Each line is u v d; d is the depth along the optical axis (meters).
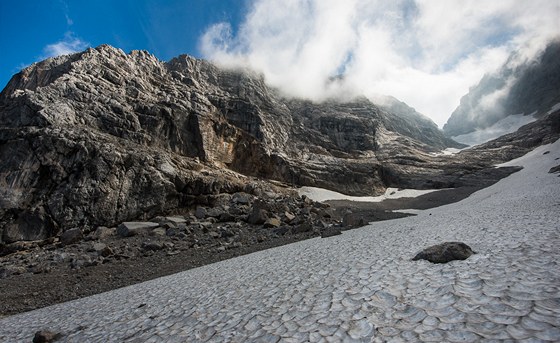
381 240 20.83
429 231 21.47
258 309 10.80
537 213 21.47
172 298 14.72
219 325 10.09
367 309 8.89
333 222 43.66
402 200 82.69
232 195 60.66
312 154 101.69
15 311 18.92
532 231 14.42
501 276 9.10
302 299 10.88
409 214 53.84
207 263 25.62
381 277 11.50
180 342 9.43
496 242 13.35
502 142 132.50
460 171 100.62
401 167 105.06
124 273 24.75
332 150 111.00
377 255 15.55
